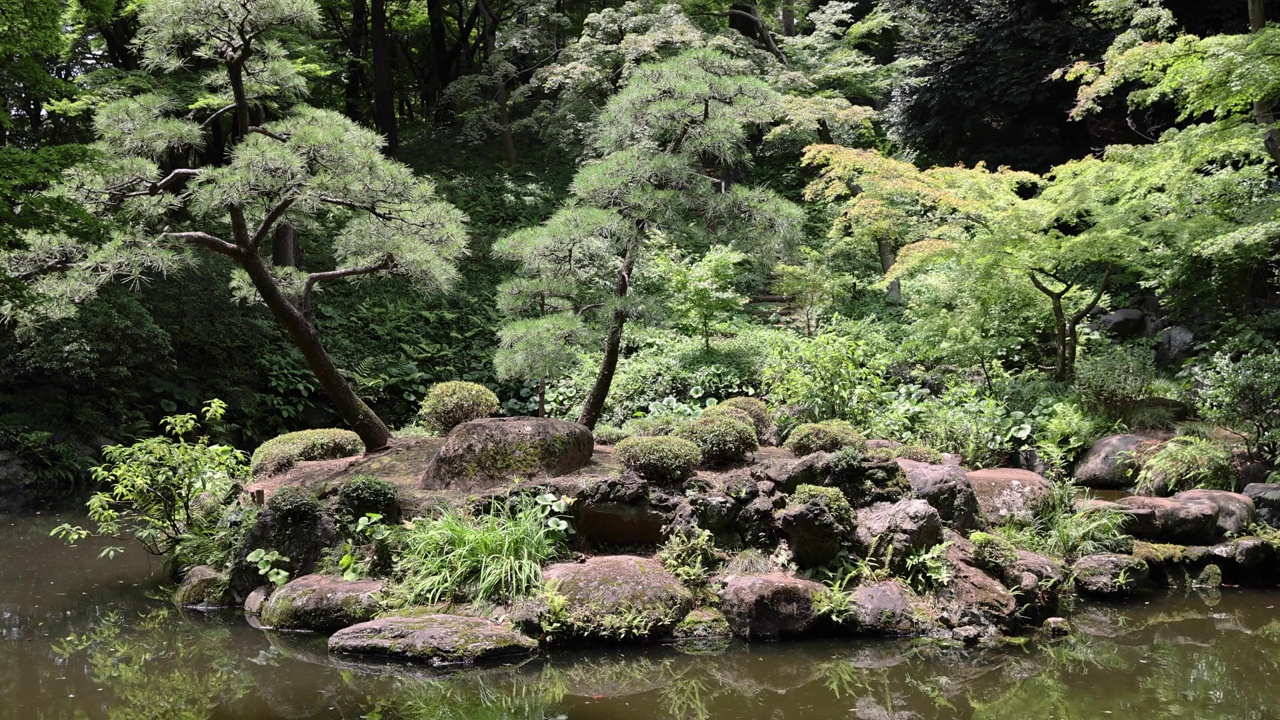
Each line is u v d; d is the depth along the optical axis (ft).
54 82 25.90
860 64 63.00
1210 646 19.29
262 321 47.34
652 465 22.71
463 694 16.72
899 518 21.36
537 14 71.10
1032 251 34.50
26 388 40.88
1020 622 20.67
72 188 25.03
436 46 82.58
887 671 17.84
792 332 42.27
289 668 18.07
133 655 18.83
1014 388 35.88
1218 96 29.89
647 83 26.09
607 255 28.45
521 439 24.04
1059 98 57.26
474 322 55.06
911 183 38.75
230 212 26.48
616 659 18.58
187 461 25.85
